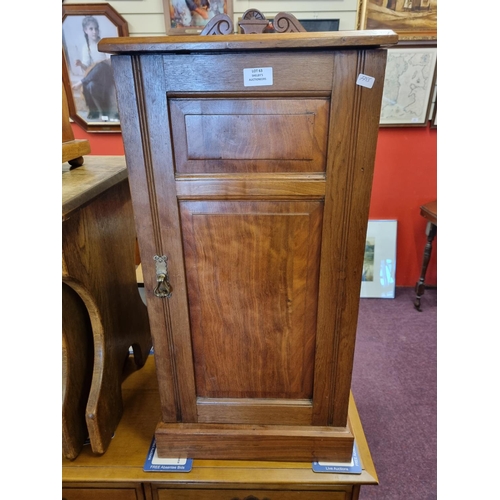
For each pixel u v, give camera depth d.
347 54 0.62
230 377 0.89
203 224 0.75
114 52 0.63
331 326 0.82
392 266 2.31
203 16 1.82
